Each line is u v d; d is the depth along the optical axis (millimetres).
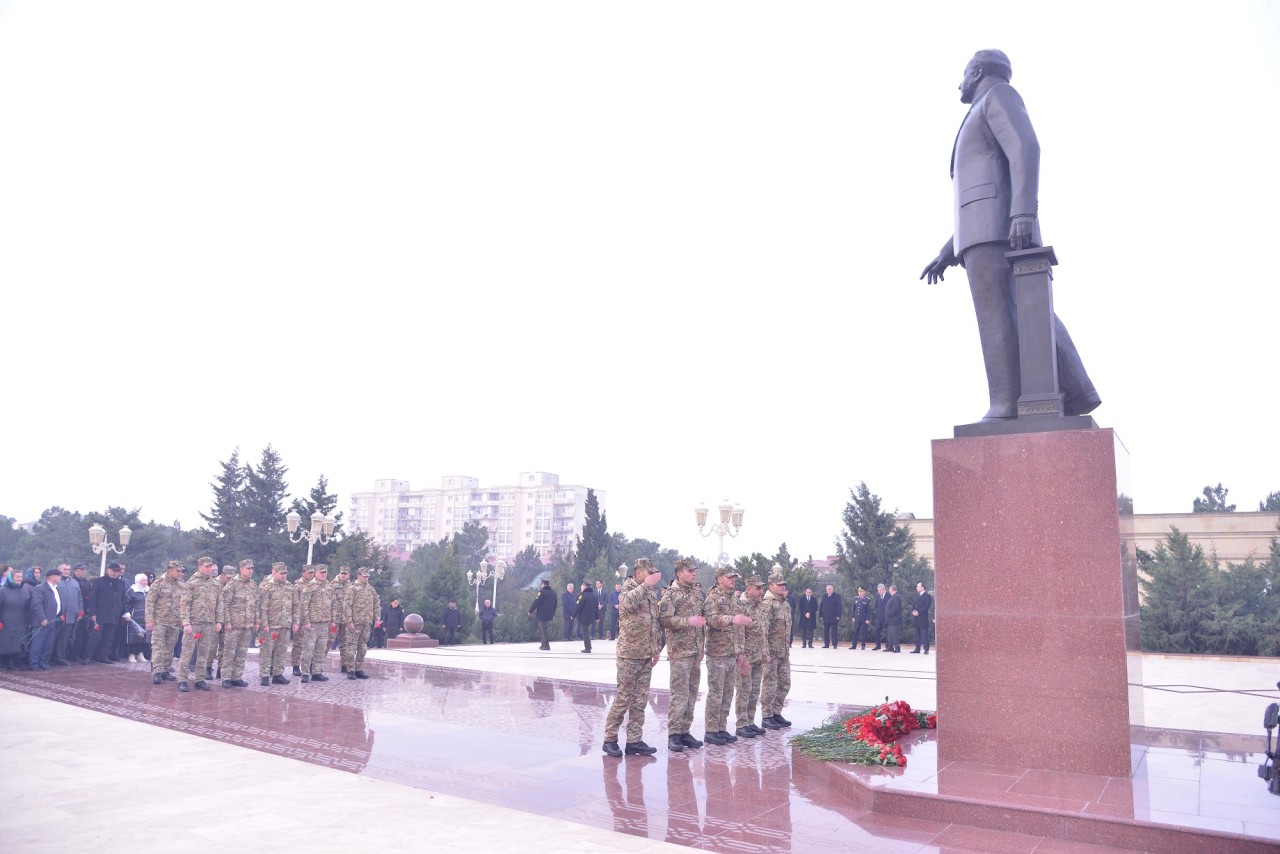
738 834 5262
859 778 6160
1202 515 30141
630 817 5672
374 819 5488
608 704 11516
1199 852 4762
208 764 7109
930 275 8742
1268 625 23328
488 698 11977
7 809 5641
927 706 11641
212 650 12586
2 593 13750
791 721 10336
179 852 4723
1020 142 7250
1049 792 5695
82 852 4703
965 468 7043
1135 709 6652
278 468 53156
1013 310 7500
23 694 11289
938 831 5336
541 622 22188
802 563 32656
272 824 5324
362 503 120062
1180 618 24406
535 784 6656
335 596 14477
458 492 115375
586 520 51062
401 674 15305
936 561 7043
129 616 15891
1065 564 6547
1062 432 6711
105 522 54500
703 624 8320
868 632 27500
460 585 36875
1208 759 7113
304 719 9656
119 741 8055
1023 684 6562
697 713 11133
